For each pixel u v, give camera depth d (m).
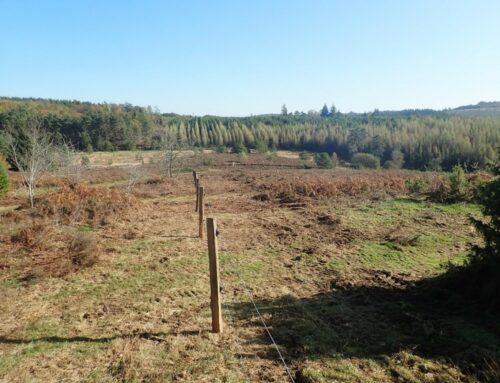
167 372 4.64
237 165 45.28
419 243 10.06
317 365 4.69
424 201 14.65
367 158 53.25
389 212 13.25
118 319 6.19
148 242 10.70
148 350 5.18
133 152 60.59
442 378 4.28
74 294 7.21
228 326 5.90
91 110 91.62
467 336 5.08
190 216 14.56
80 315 6.34
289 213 14.61
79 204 13.35
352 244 10.26
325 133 84.94
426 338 5.20
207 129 91.94
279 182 22.45
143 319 6.20
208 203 17.66
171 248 10.17
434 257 9.10
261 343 5.33
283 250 10.14
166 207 16.38
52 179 24.11
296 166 44.47
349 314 6.16
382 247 9.86
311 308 6.53
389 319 5.91
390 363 4.63
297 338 5.40
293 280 8.02
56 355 5.08
